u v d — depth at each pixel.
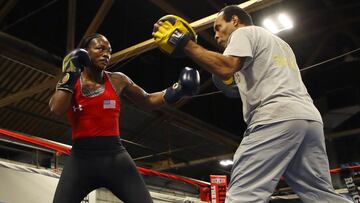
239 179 1.62
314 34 9.66
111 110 2.08
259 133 1.63
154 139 10.43
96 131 2.02
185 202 5.30
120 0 8.62
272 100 1.66
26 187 3.34
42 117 8.20
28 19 7.79
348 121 11.52
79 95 2.06
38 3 7.86
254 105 1.70
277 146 1.60
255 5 5.17
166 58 10.23
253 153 1.61
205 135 10.92
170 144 10.75
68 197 1.95
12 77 7.28
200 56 1.68
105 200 5.48
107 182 2.04
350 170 4.36
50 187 3.52
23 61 7.00
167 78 10.26
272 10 8.46
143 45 6.73
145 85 9.94
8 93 7.50
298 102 1.66
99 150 2.01
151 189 8.33
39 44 7.96
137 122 9.70
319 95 11.96
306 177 1.67
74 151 2.03
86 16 8.59
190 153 11.44
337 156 11.16
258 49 1.74
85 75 2.12
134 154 10.48
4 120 7.86
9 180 3.24
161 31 1.76
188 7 8.29
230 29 1.92
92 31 6.59
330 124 11.60
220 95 11.48
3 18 6.99
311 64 10.14
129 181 2.02
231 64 1.65
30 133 8.30
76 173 1.98
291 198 4.94
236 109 11.86
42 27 8.06
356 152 11.16
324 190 1.66
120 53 6.95
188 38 1.72
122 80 2.31
